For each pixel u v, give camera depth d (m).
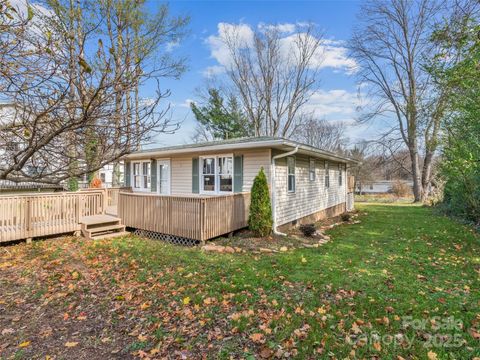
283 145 8.02
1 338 3.21
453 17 5.21
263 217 7.88
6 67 1.60
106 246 7.08
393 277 4.91
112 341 3.14
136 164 13.58
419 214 13.62
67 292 4.38
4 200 7.03
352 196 16.73
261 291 4.31
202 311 3.72
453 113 8.38
